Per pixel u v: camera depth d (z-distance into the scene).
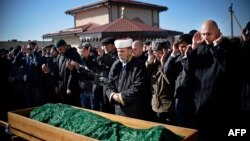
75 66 5.23
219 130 3.54
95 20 24.66
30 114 3.83
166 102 4.22
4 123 4.10
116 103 3.93
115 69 4.11
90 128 2.97
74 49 5.68
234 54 3.42
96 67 5.37
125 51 3.87
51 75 6.62
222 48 3.38
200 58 3.53
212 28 3.38
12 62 8.08
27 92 7.62
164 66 4.23
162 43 4.34
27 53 7.57
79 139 2.76
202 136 3.61
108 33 17.25
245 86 3.62
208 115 3.49
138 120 3.22
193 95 3.64
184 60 3.70
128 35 17.80
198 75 3.54
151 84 4.34
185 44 4.12
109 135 2.82
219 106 3.42
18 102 8.05
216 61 3.38
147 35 18.66
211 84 3.39
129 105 3.81
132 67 3.88
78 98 5.68
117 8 23.53
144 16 25.67
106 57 5.25
